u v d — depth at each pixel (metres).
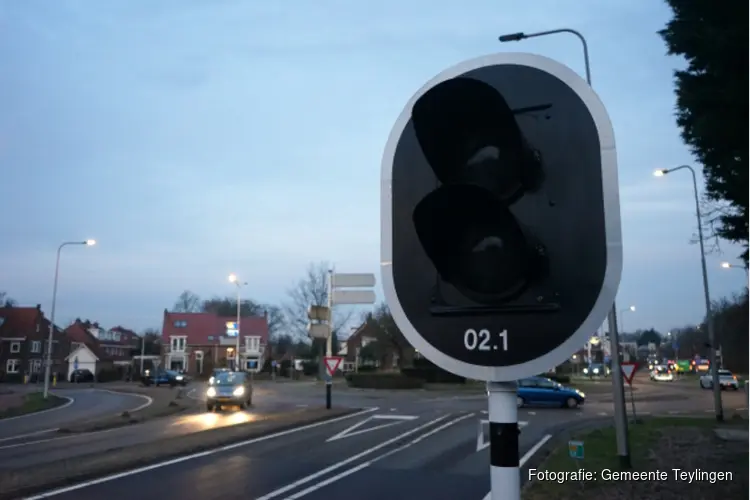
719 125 9.20
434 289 2.49
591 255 2.27
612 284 2.22
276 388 48.91
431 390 44.53
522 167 2.38
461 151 2.48
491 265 2.33
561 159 2.39
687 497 8.59
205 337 83.62
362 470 11.76
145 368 82.81
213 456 13.25
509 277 2.30
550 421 22.09
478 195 2.23
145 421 22.16
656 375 71.50
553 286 2.30
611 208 2.28
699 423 19.31
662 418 21.66
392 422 20.86
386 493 9.81
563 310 2.27
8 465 12.22
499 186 2.41
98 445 15.43
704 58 9.41
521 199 2.40
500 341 2.34
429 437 16.78
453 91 2.35
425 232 2.35
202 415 24.78
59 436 17.62
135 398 37.75
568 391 29.00
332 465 12.30
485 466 12.27
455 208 2.31
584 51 13.01
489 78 2.59
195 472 11.35
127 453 12.82
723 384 46.69
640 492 8.95
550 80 2.48
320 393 41.34
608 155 2.33
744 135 9.07
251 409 27.84
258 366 82.50
